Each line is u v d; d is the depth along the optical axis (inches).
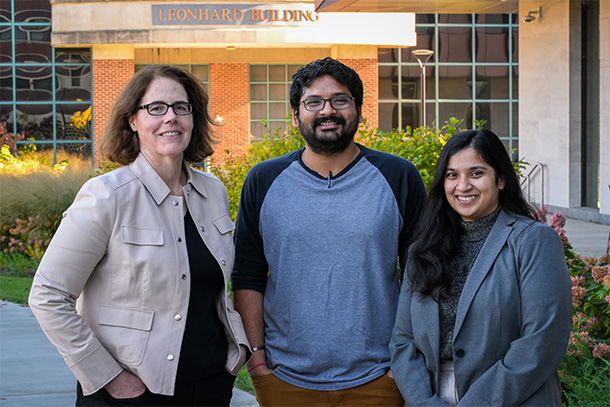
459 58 1175.0
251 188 142.1
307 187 138.2
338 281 133.6
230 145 1141.1
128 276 116.9
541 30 711.7
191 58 1131.3
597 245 498.9
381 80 1167.6
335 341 133.0
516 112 1183.6
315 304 134.0
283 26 1054.4
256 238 142.4
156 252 118.0
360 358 132.6
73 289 115.3
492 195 121.3
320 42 1063.0
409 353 126.6
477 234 122.8
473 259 122.1
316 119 134.3
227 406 129.3
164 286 118.1
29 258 479.5
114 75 1073.5
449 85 1176.2
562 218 223.5
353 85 135.0
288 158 142.9
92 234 115.5
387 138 281.4
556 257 117.3
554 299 114.9
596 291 202.2
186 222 124.0
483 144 120.9
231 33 1047.6
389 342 133.3
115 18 1046.4
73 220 116.1
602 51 620.1
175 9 1044.5
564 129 685.3
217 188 130.7
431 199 125.8
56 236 116.6
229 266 125.9
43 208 474.3
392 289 136.6
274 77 1151.0
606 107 617.9
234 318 129.3
